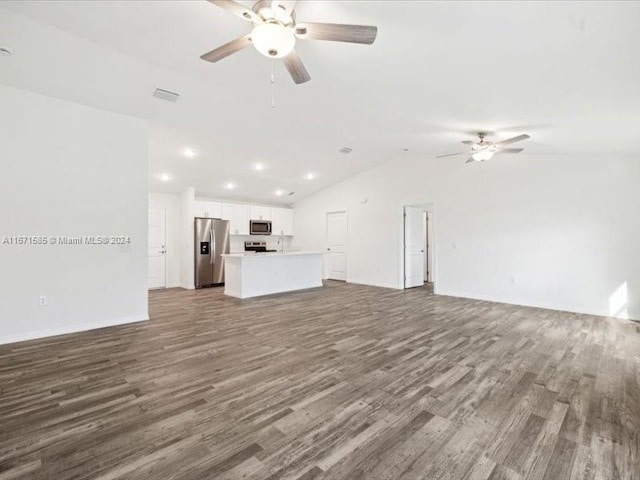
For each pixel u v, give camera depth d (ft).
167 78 11.16
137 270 13.60
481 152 13.51
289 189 27.04
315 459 5.16
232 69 9.91
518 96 8.86
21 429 5.90
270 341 10.99
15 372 8.41
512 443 5.57
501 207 17.85
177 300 18.39
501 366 8.91
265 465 5.01
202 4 6.86
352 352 9.96
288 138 17.47
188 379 8.03
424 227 26.53
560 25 5.49
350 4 6.07
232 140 17.16
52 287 11.59
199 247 23.21
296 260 22.25
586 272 15.24
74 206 12.05
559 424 6.15
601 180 14.83
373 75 9.02
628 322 13.62
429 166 20.95
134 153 13.57
